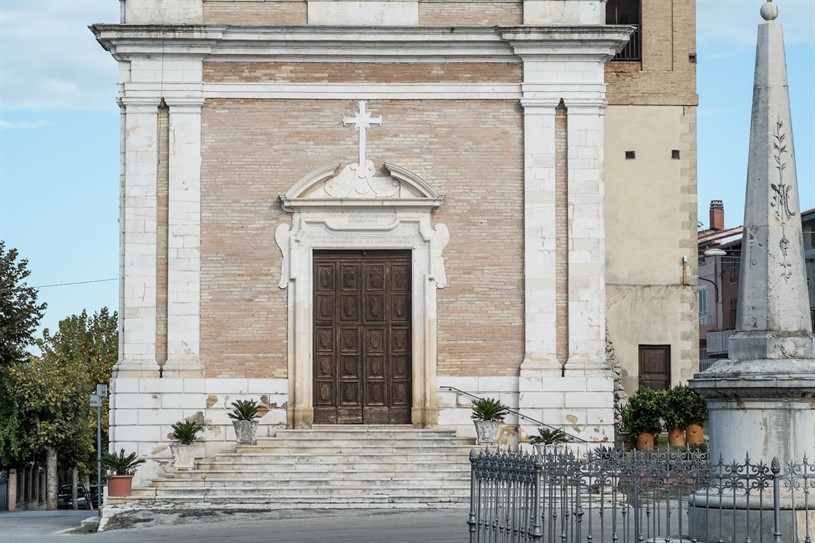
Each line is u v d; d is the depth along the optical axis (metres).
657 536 18.45
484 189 33.47
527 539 17.06
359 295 33.56
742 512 17.02
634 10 43.47
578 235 33.25
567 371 33.00
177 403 32.78
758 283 17.69
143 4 33.44
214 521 28.25
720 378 17.39
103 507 29.62
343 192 33.47
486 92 33.47
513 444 33.00
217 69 33.47
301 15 33.78
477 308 33.31
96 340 76.25
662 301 42.53
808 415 17.12
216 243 33.25
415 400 33.19
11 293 53.44
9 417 60.22
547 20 33.69
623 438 36.84
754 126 17.94
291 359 33.12
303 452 31.70
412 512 28.67
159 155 33.31
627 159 42.91
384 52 33.44
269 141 33.44
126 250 33.09
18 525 31.47
